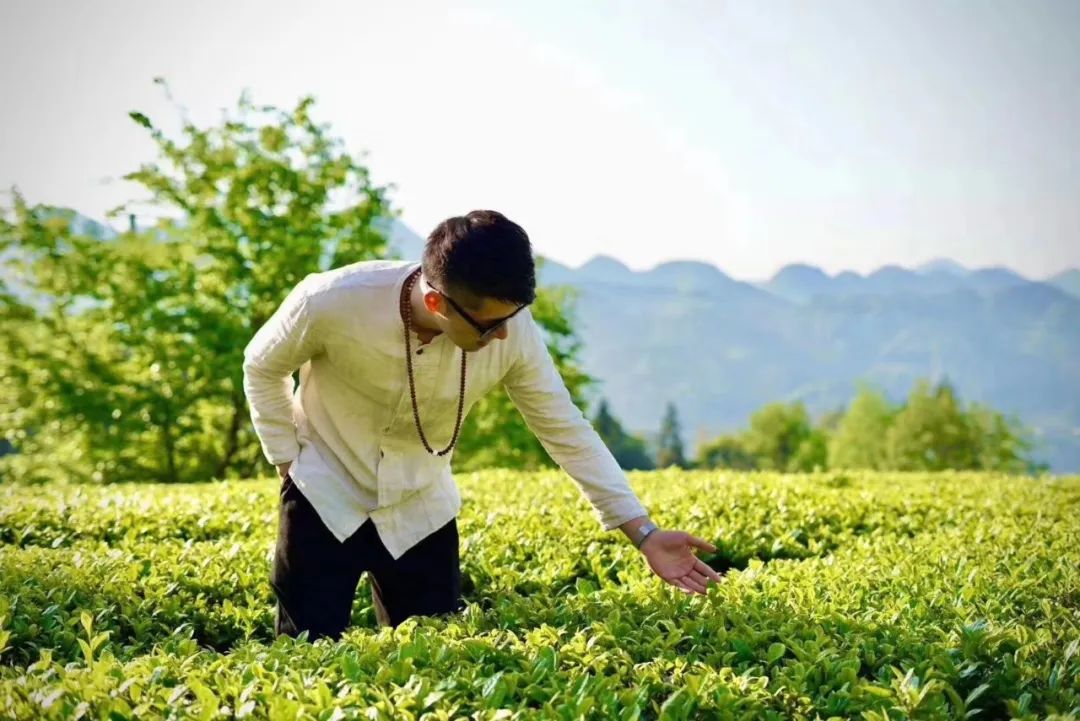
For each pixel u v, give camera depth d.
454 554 3.83
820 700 2.74
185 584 4.67
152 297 17.69
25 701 2.59
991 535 6.02
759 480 9.26
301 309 3.35
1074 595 4.03
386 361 3.35
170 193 17.73
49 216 17.78
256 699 2.62
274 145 18.06
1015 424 60.56
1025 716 2.54
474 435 21.23
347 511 3.59
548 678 2.82
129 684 2.63
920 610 3.59
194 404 19.20
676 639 3.13
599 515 3.59
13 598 3.78
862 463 69.56
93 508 6.96
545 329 22.00
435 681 2.75
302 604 3.60
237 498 7.42
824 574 4.30
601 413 84.69
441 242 2.92
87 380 18.34
